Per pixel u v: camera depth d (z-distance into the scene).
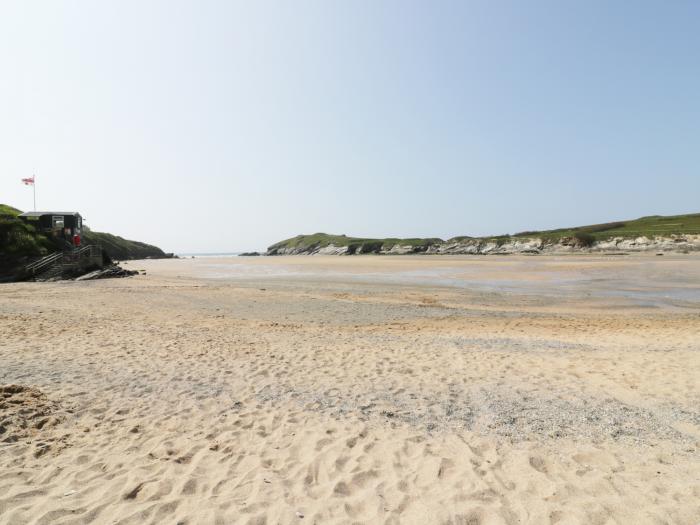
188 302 20.94
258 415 6.39
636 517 3.75
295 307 19.84
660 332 13.86
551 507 3.95
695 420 6.07
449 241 144.88
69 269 37.31
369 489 4.34
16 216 41.75
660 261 51.62
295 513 3.92
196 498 4.15
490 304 21.58
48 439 5.38
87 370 8.43
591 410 6.54
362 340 12.25
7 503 3.93
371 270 47.66
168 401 6.92
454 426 5.97
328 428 5.90
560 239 110.25
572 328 14.91
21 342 10.68
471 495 4.18
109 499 4.09
